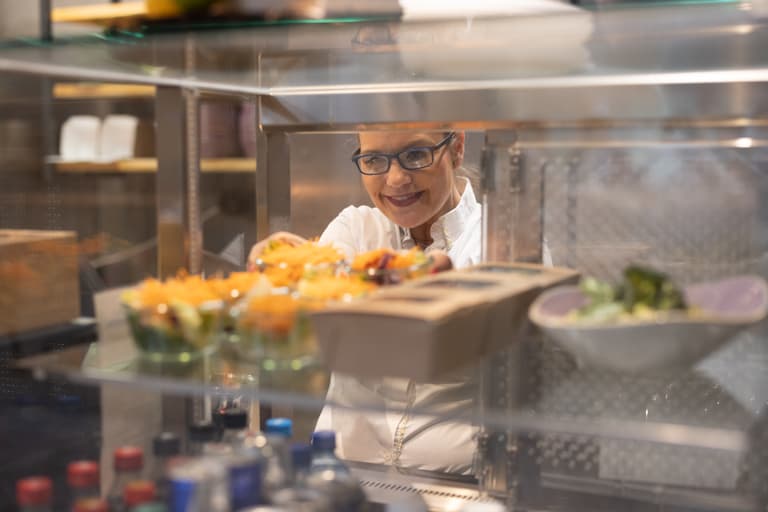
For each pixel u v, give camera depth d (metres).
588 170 1.17
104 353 1.15
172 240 1.42
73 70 1.27
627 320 0.91
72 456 1.23
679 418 1.04
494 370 1.11
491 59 1.17
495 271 1.17
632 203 1.16
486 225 1.23
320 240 1.51
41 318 1.34
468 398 1.13
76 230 1.49
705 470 1.09
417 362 0.92
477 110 1.20
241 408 1.42
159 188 1.42
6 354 1.32
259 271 1.26
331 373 1.06
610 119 1.13
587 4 1.06
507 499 1.20
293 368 1.07
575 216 1.19
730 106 1.08
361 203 1.59
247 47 1.26
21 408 1.32
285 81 1.33
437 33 1.18
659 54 1.09
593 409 1.07
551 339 1.08
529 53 1.15
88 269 1.42
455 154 1.49
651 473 1.12
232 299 1.15
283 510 1.04
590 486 1.15
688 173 1.13
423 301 0.97
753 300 0.96
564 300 1.00
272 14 1.16
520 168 1.20
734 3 1.01
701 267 1.13
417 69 1.22
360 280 1.15
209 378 1.05
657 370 0.94
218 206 1.45
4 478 1.17
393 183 1.45
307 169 1.52
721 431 0.99
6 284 1.32
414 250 1.24
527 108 1.17
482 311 0.98
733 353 1.05
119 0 1.17
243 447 1.14
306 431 1.51
